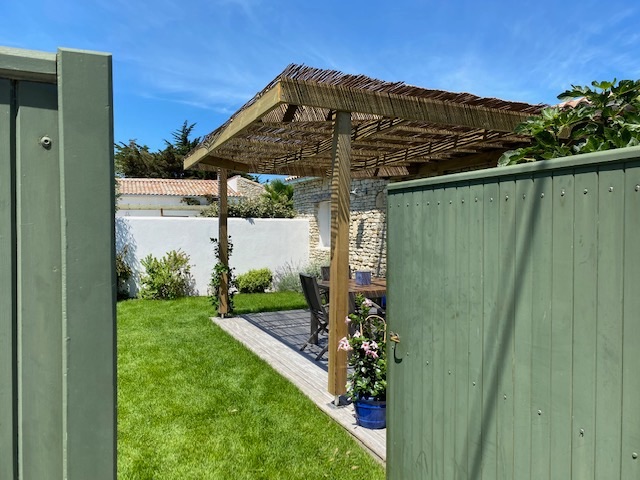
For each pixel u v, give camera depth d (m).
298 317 7.18
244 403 3.71
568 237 1.35
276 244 10.34
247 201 14.62
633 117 1.83
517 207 1.52
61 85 1.00
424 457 2.01
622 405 1.21
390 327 2.26
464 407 1.76
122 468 2.72
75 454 1.04
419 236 2.03
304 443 3.04
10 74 0.97
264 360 4.89
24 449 1.03
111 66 1.05
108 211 1.06
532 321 1.47
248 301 8.72
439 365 1.91
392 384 2.26
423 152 5.85
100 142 1.04
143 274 9.10
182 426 3.29
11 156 1.00
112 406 1.07
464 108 3.82
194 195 18.91
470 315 1.73
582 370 1.31
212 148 5.13
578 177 1.32
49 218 1.03
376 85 3.37
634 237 1.18
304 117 3.97
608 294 1.24
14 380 1.02
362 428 3.18
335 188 3.55
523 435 1.50
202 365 4.70
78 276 1.03
